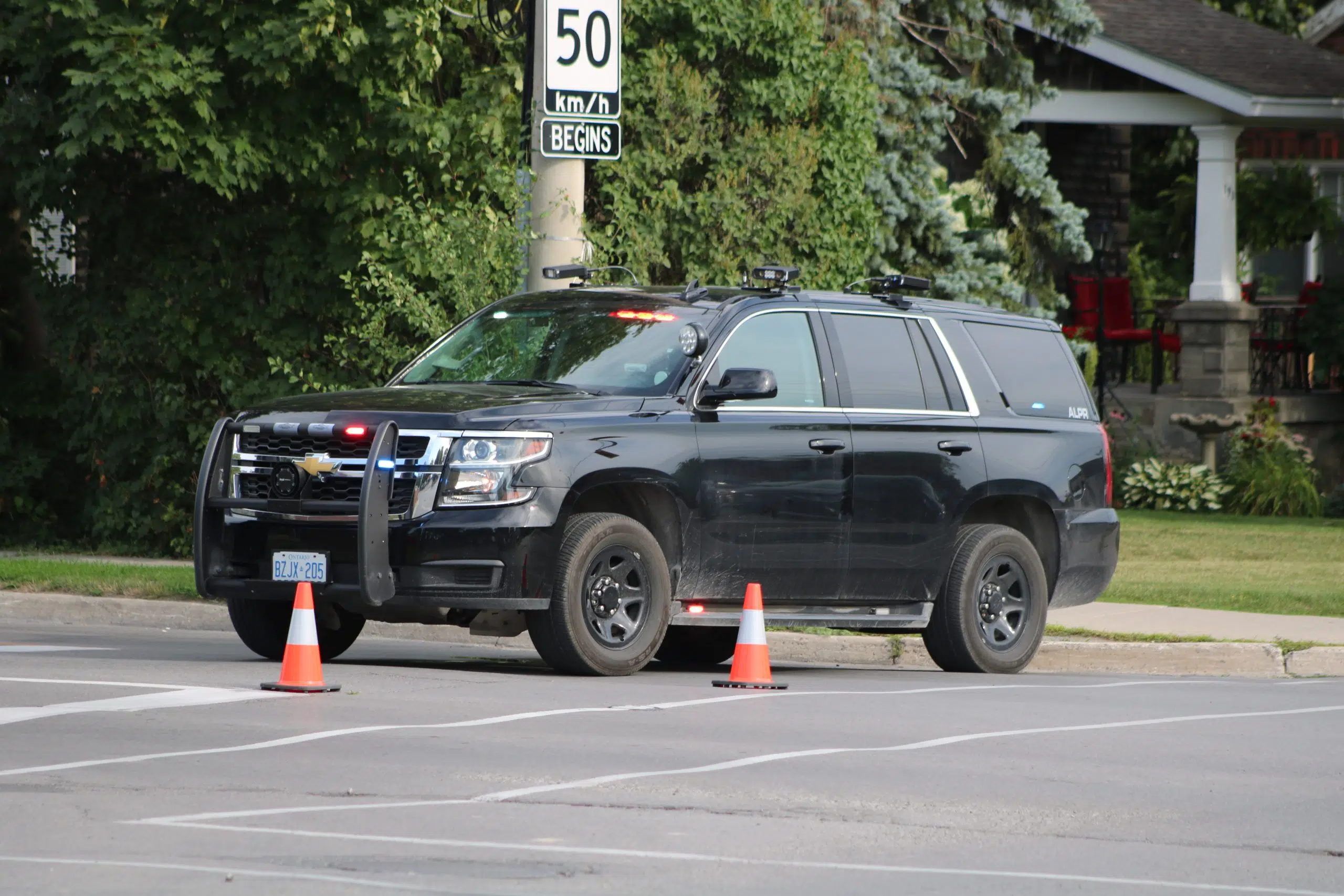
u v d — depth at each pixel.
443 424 41.19
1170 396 106.12
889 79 87.19
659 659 53.09
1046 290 98.50
